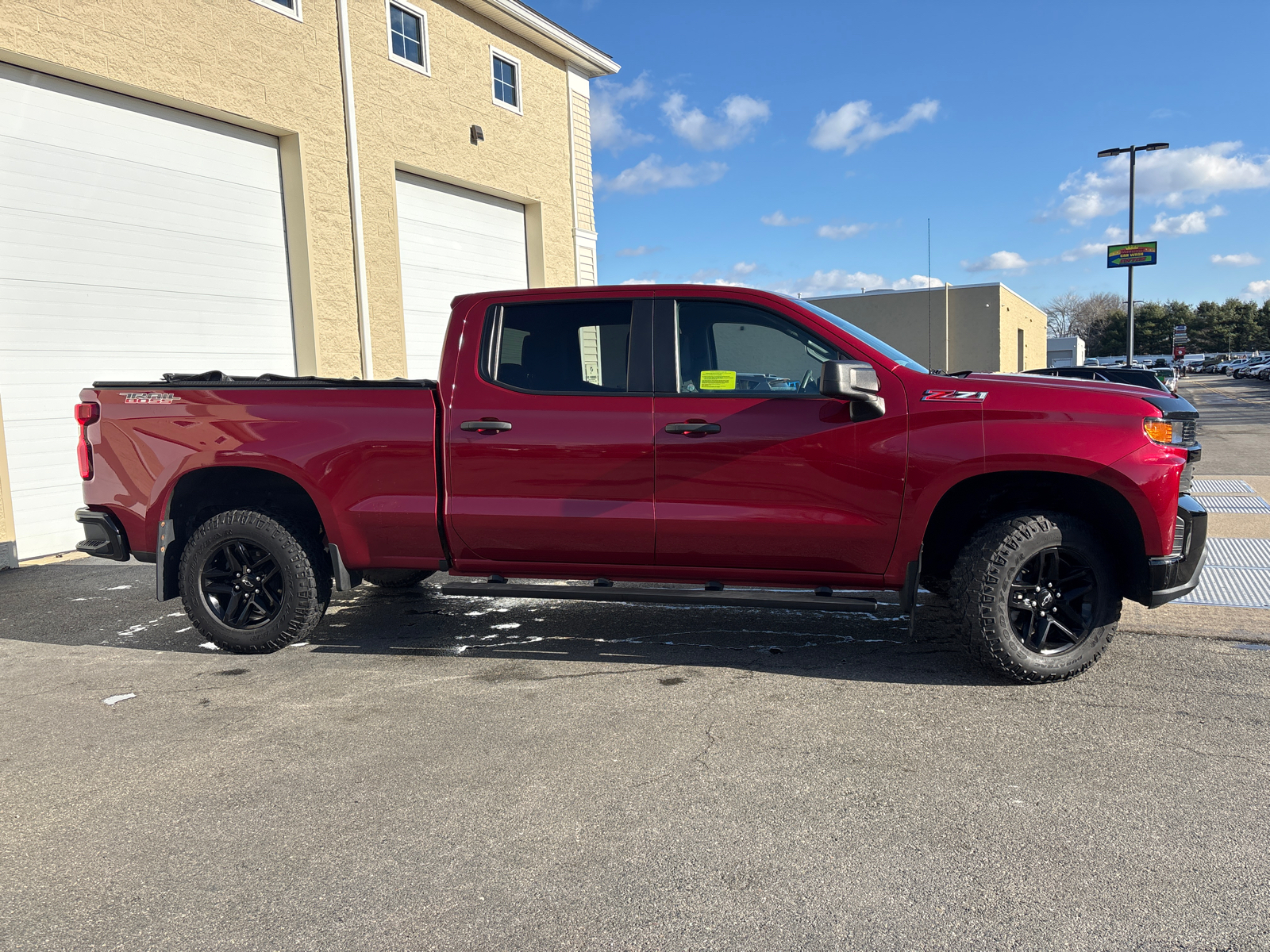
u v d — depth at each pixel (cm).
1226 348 10969
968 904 221
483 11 1278
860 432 381
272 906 227
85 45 781
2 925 220
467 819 272
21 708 381
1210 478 1025
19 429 760
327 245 1048
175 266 895
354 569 448
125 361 848
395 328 1152
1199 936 206
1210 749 314
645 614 529
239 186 964
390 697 385
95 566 734
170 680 417
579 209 1533
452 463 420
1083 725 338
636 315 417
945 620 504
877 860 243
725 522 394
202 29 890
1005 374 427
